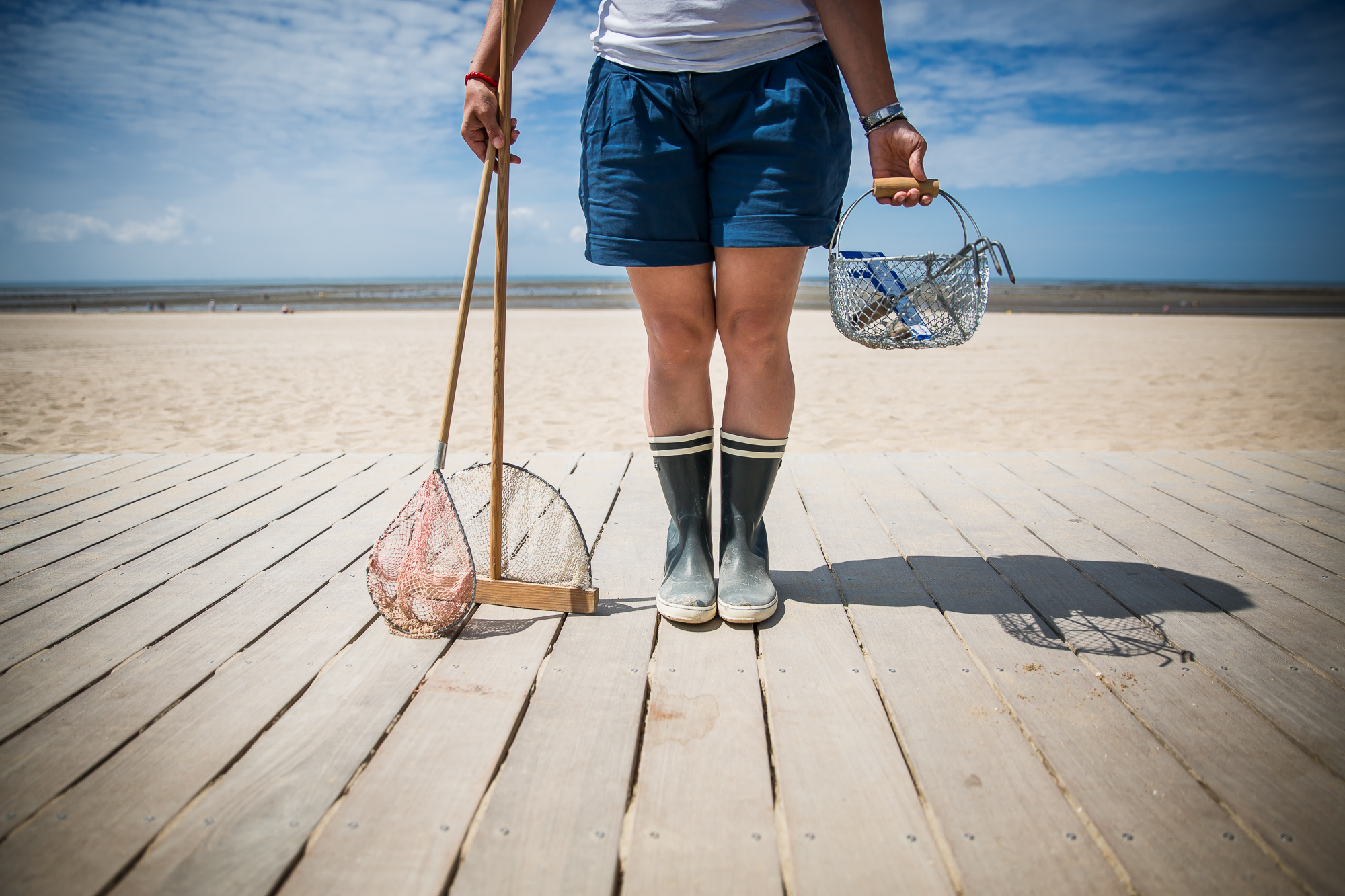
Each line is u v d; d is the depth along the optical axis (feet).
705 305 5.94
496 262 5.89
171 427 20.10
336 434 19.27
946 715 4.71
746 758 4.31
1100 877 3.46
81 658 5.39
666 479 6.35
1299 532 8.00
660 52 5.23
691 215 5.51
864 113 5.43
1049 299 118.01
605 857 3.58
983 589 6.59
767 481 6.23
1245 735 4.51
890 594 6.50
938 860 3.57
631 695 4.96
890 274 5.32
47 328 56.54
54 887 3.36
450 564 5.88
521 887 3.40
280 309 91.71
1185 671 5.23
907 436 19.22
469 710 4.77
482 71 5.74
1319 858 3.56
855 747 4.40
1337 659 5.39
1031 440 18.84
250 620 6.00
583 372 31.37
